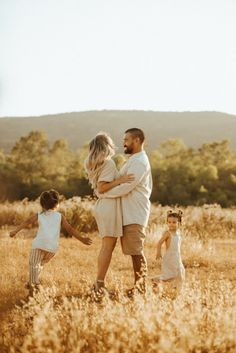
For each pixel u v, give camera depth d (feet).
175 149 195.11
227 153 176.35
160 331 16.74
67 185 163.53
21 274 29.96
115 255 38.55
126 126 455.63
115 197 26.53
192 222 66.08
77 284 28.04
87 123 460.96
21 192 162.30
